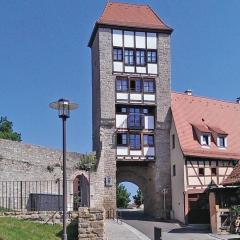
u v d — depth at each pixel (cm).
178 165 4369
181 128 4469
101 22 4550
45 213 1927
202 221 4081
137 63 4603
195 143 4391
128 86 4553
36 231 1761
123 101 4519
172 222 4153
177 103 4725
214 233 3447
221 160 4406
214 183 4319
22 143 3138
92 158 4047
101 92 4478
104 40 4553
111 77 4525
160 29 4678
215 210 3516
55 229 1859
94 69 4831
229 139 4644
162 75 4653
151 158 4525
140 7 4825
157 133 4575
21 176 3081
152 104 4584
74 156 3819
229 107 5078
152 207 4622
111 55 4550
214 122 4750
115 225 3472
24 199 2967
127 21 4631
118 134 4475
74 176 3744
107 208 4275
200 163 4306
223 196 3912
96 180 4116
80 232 1783
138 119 4541
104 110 4462
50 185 3275
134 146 4494
